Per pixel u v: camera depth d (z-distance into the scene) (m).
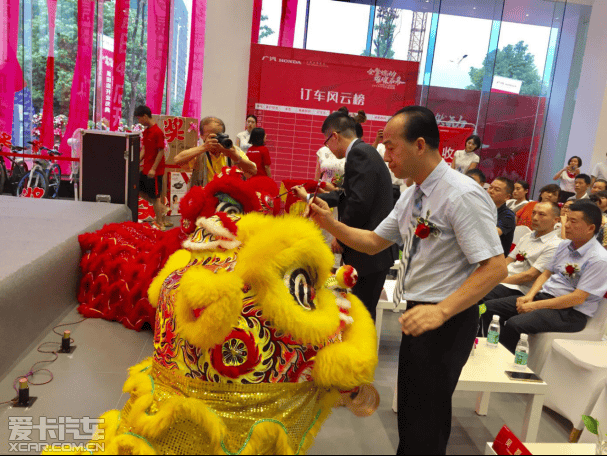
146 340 3.02
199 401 1.13
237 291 1.10
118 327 3.17
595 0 7.67
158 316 1.33
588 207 2.81
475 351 2.30
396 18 7.43
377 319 2.55
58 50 7.64
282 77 7.10
